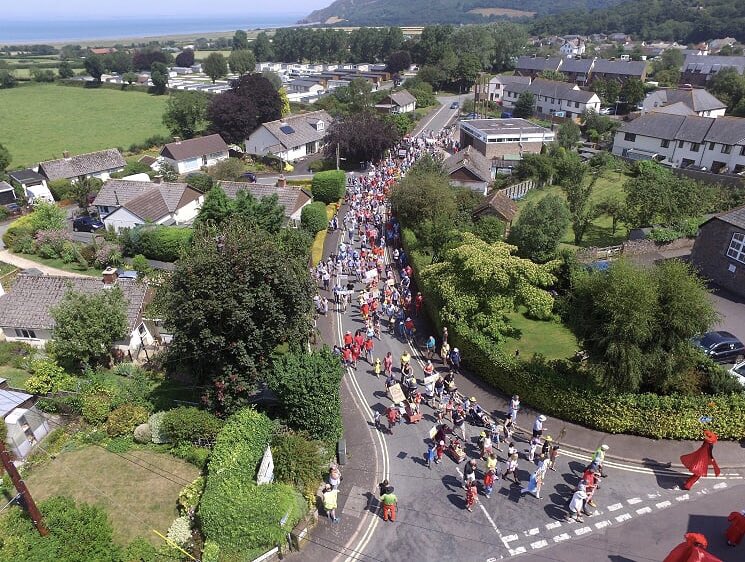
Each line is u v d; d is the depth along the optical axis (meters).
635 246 46.53
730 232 39.81
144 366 34.00
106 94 160.88
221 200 48.09
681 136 77.94
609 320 25.20
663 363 25.27
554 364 28.77
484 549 20.94
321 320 38.69
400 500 23.44
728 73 115.19
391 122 89.75
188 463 26.06
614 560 20.17
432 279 33.94
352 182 74.06
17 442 26.12
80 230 61.25
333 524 22.41
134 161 88.31
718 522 21.59
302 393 25.62
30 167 88.06
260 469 22.78
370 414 29.05
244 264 25.56
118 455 26.66
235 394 27.22
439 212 48.41
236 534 20.52
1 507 23.33
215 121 96.88
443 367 32.66
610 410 25.52
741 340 33.66
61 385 30.11
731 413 24.73
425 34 180.12
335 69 192.12
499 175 74.38
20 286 37.56
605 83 123.94
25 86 172.38
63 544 18.91
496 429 25.84
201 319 24.58
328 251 50.47
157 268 50.00
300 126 98.00
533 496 23.25
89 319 31.12
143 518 22.98
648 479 23.72
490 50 171.62
